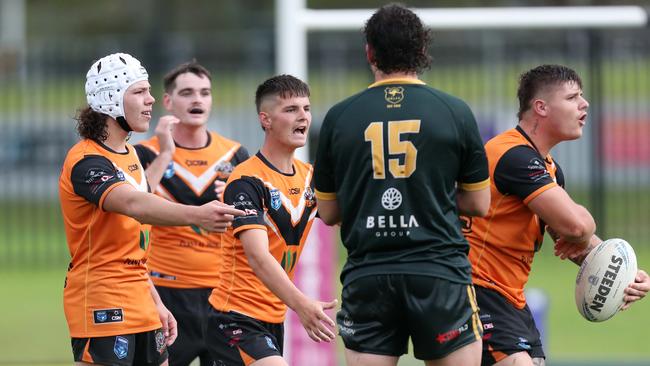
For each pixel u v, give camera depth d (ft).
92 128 68.39
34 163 227.40
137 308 68.59
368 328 63.16
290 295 65.57
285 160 73.72
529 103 72.18
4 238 233.55
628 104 233.35
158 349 70.28
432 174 62.03
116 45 225.97
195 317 86.94
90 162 66.80
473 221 72.18
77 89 269.85
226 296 72.90
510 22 111.65
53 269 194.70
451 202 62.90
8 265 199.21
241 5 348.18
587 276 71.41
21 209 223.10
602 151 178.19
